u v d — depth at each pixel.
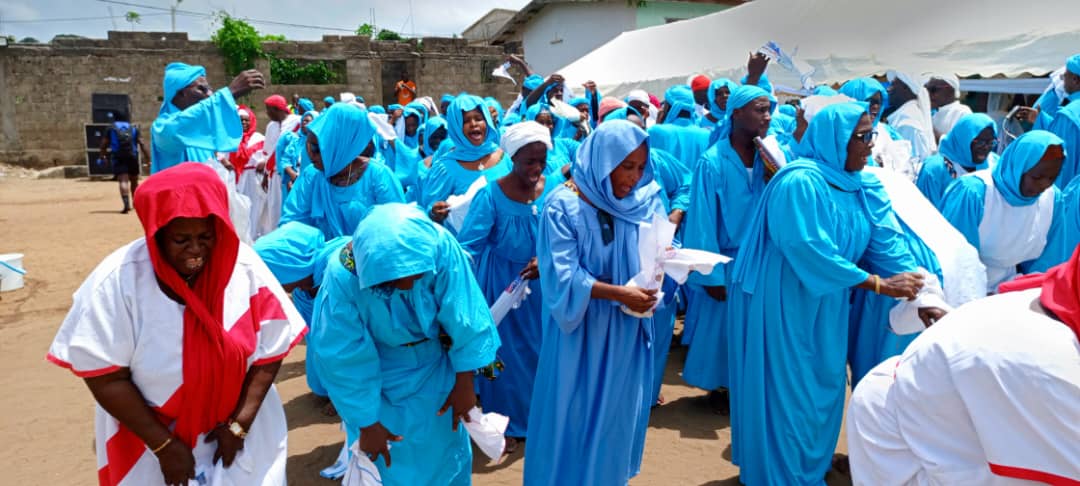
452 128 5.20
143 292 2.25
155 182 2.16
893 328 3.24
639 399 3.20
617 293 2.89
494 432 2.94
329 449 4.34
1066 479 1.65
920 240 3.60
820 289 3.19
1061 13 8.32
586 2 26.17
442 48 25.91
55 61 23.25
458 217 4.38
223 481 2.43
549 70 28.27
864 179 3.43
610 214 3.03
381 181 5.00
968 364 1.76
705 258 2.91
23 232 12.40
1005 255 4.25
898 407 2.02
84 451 4.38
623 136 2.88
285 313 2.55
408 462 2.90
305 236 3.75
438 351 2.90
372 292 2.60
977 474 1.83
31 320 7.22
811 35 11.05
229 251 2.30
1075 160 5.77
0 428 4.68
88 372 2.19
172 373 2.29
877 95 5.89
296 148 8.67
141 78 23.83
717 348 4.57
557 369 3.13
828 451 3.52
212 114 5.20
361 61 25.25
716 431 4.55
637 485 3.87
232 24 23.84
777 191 3.23
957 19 9.29
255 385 2.50
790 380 3.36
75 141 23.81
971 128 4.95
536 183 4.19
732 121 4.41
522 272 3.91
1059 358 1.64
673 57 13.62
